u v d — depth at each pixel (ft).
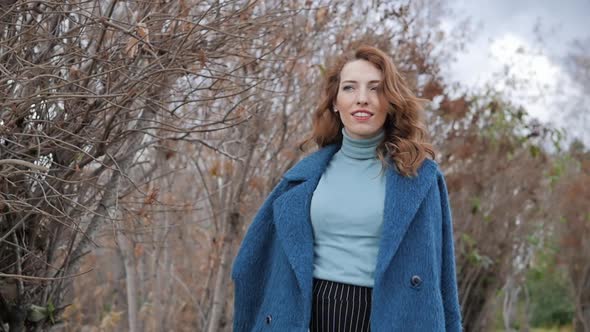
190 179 19.07
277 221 9.12
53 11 9.95
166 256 18.54
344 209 8.75
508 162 25.59
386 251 8.39
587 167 33.94
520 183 27.30
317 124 9.90
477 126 24.44
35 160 9.82
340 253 8.71
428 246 8.56
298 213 9.00
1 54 9.71
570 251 35.94
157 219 16.30
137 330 17.80
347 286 8.59
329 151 9.58
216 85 13.04
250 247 9.62
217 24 11.02
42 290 10.95
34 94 9.34
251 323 9.63
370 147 9.15
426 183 8.76
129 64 10.44
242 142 15.17
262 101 13.94
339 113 9.78
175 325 19.86
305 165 9.45
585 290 38.04
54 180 10.56
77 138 10.41
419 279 8.43
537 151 25.70
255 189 16.84
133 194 15.12
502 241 28.14
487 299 29.53
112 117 10.21
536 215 29.63
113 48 10.56
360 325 8.50
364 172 9.05
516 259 31.63
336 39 16.62
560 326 53.98
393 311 8.36
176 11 11.74
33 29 10.33
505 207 27.20
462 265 27.17
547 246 34.01
